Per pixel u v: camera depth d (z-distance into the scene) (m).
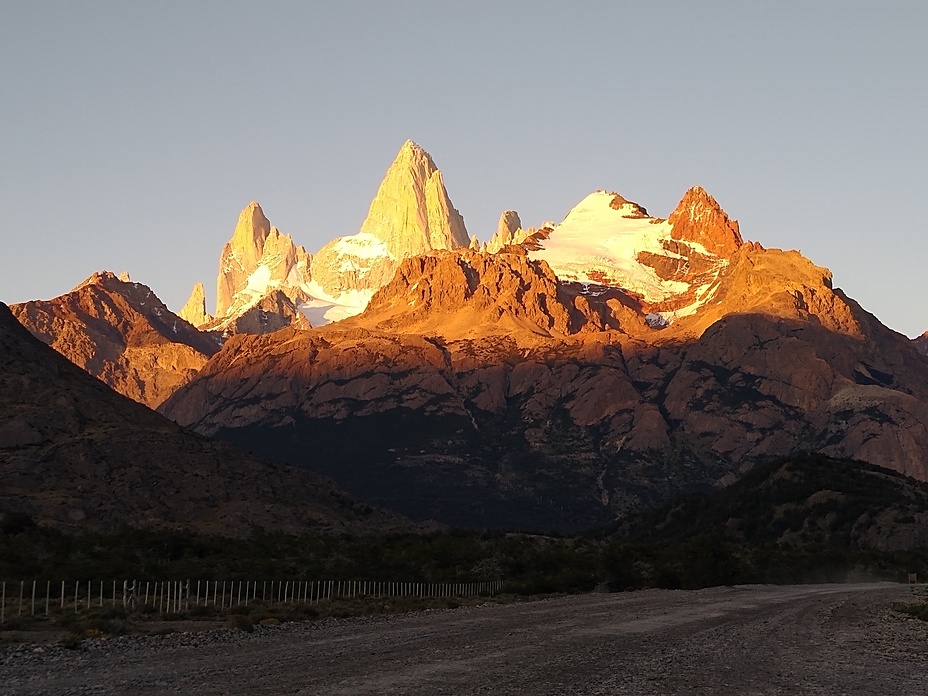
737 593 113.75
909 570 188.12
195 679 39.72
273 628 62.50
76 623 64.75
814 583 166.62
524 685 39.16
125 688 37.66
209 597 95.88
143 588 100.62
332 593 106.12
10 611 75.75
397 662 44.84
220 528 194.50
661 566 144.50
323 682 38.91
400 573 131.50
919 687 42.62
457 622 68.06
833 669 47.22
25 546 127.31
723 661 48.50
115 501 196.00
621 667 45.03
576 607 85.75
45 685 38.44
